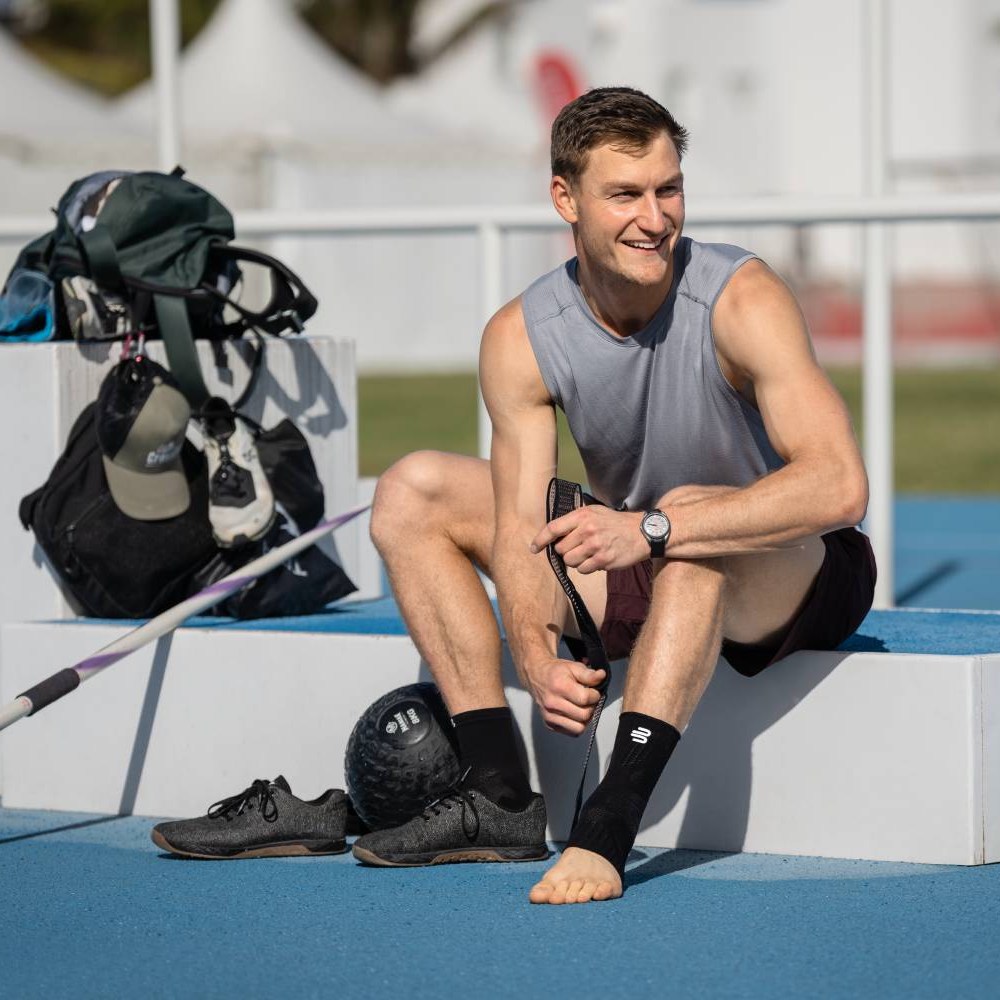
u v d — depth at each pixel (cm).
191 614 1046
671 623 848
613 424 909
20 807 1125
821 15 8781
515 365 916
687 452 905
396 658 1020
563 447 4162
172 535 1141
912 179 8731
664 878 878
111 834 1030
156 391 1124
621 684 962
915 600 2038
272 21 6094
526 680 880
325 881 887
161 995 693
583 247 866
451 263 6812
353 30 11862
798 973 706
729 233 9100
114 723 1097
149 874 913
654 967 718
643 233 842
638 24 8738
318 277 6488
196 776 1077
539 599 907
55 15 12169
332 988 697
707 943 754
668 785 956
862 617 935
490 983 699
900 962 720
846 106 8775
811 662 921
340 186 5853
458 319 6850
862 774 912
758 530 827
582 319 895
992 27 8769
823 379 852
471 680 930
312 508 1201
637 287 854
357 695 1033
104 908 838
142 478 1138
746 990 684
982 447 4166
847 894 839
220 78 5997
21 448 1191
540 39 8675
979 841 895
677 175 845
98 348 1201
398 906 829
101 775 1103
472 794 914
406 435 4088
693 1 8788
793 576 881
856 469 830
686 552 837
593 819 842
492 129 8575
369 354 6656
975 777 891
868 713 909
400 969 722
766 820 934
